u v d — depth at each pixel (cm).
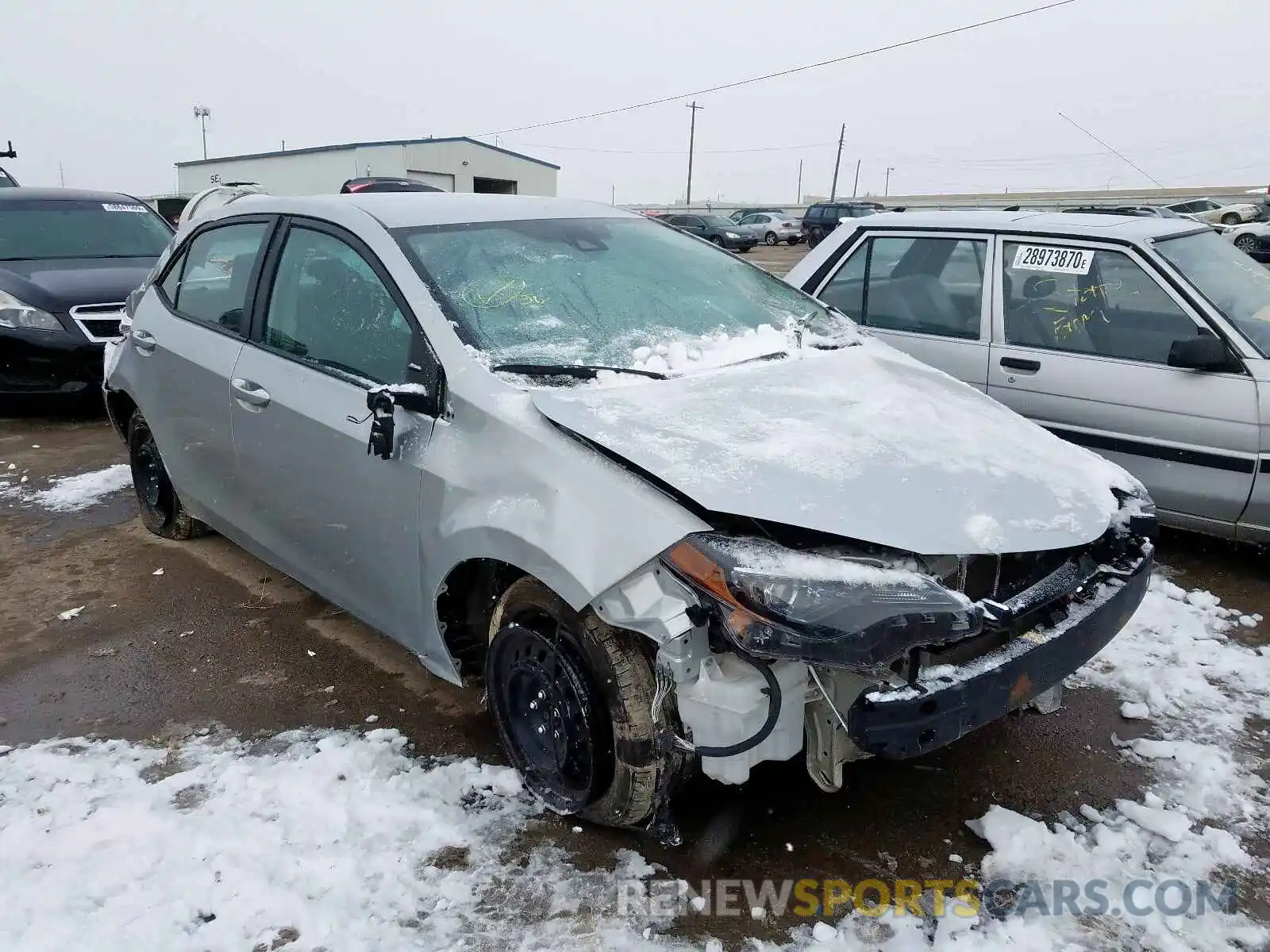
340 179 3909
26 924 235
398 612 308
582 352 293
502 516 253
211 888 247
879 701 222
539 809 279
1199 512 433
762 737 224
